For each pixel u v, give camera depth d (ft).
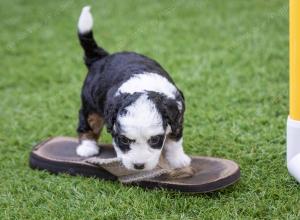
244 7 43.34
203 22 41.11
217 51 35.32
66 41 39.88
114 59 20.02
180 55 35.09
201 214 17.10
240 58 33.83
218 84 30.17
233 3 44.73
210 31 39.17
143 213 17.21
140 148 16.62
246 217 16.87
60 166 20.38
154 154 16.78
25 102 29.71
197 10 43.96
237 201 17.95
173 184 18.20
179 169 18.76
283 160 20.95
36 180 20.24
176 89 18.26
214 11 43.32
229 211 17.25
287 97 27.58
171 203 17.80
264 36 36.99
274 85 29.27
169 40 37.96
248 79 30.53
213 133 23.99
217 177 18.20
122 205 17.70
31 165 21.35
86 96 20.29
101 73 19.85
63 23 43.83
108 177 19.69
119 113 16.72
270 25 38.88
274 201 17.88
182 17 42.70
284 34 37.09
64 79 32.73
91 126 20.74
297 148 19.34
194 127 24.81
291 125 19.33
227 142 22.93
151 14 43.70
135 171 18.37
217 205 17.67
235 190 18.75
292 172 19.19
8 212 18.07
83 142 20.99
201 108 27.02
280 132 23.52
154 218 16.96
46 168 20.76
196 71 32.01
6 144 24.45
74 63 35.37
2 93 31.48
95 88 19.70
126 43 37.83
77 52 37.42
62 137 22.43
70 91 30.66
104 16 44.14
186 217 16.93
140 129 16.30
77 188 19.19
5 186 20.11
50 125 26.25
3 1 50.11
